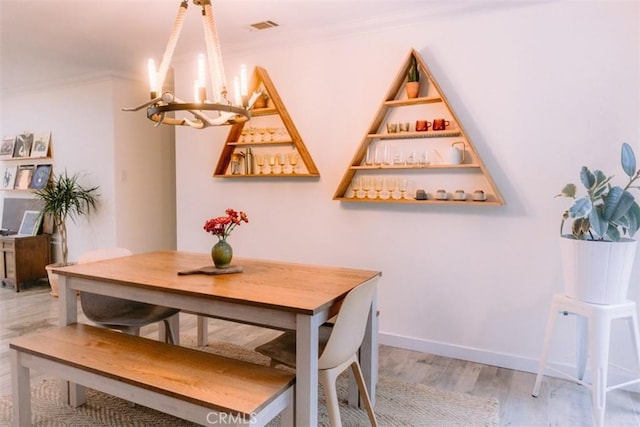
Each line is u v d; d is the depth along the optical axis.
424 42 3.05
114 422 2.19
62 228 4.81
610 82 2.55
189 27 3.27
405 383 2.63
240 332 3.52
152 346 2.07
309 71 3.50
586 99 2.61
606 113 2.57
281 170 3.65
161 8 2.92
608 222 2.17
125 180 4.81
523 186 2.80
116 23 3.20
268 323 1.82
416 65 3.01
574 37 2.62
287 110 3.61
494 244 2.91
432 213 3.10
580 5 2.60
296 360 1.78
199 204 4.15
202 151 4.10
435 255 3.10
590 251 2.21
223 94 2.00
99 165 4.80
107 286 2.25
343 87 3.37
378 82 3.23
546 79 2.70
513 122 2.80
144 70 4.53
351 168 3.23
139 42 3.62
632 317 2.24
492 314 2.93
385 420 2.22
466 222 2.99
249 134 3.82
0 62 4.23
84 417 2.23
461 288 3.03
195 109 1.87
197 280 2.17
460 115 2.95
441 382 2.66
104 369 1.80
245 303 1.82
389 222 3.26
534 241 2.79
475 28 2.88
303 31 3.37
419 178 3.13
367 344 2.30
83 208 4.95
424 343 3.16
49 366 1.97
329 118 3.44
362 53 3.28
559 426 2.17
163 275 2.27
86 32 3.38
